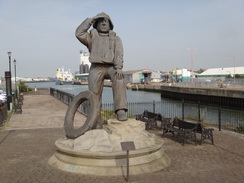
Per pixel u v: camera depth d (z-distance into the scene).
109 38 7.24
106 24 7.27
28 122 14.12
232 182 5.48
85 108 16.50
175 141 9.52
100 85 7.45
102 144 6.11
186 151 8.11
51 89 38.91
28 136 10.50
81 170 5.89
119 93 7.02
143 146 6.42
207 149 8.36
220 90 30.83
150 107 24.67
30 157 7.41
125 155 5.96
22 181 5.52
